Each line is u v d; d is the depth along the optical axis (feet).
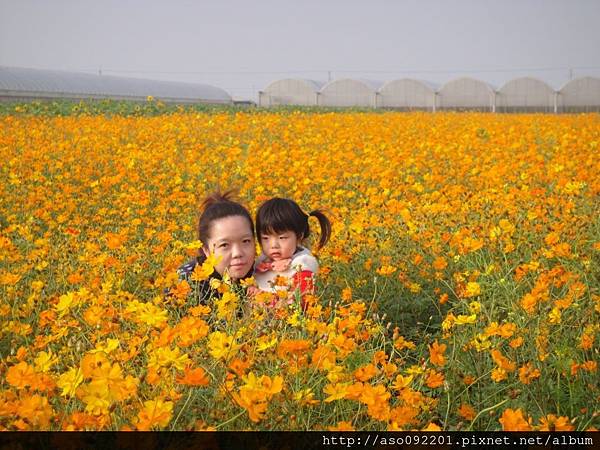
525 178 24.14
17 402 6.73
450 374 9.63
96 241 17.56
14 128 46.37
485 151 34.91
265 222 12.32
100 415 6.76
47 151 34.42
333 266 14.88
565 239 15.76
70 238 16.65
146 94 138.62
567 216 16.97
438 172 28.66
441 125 56.24
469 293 11.37
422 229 17.33
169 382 7.73
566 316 11.02
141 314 8.10
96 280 12.00
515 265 14.48
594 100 141.38
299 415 7.52
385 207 20.12
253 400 6.40
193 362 8.13
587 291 12.36
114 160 32.65
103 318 9.43
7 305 11.35
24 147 35.32
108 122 51.16
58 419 7.39
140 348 8.89
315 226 18.48
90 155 34.27
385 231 16.76
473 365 9.99
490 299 12.60
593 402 8.91
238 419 7.52
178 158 34.09
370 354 9.41
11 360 9.25
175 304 10.61
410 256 15.61
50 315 9.93
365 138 42.14
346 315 10.11
